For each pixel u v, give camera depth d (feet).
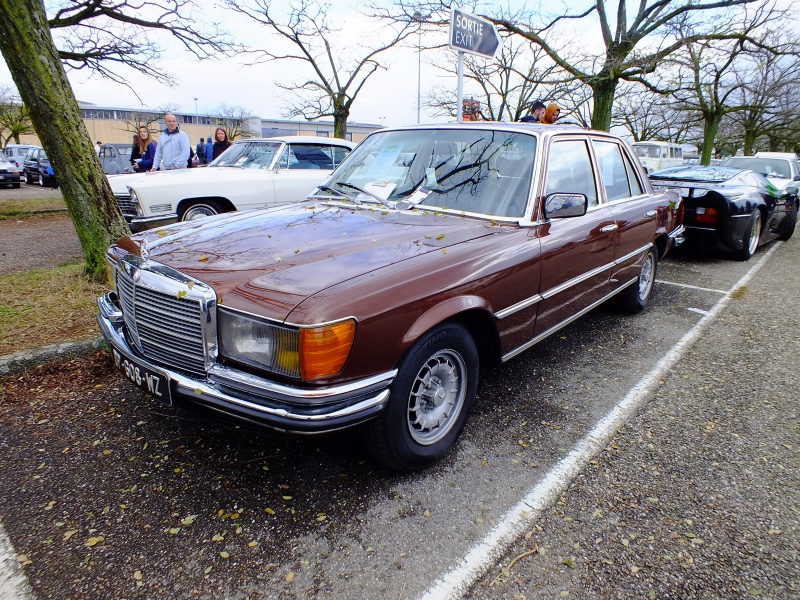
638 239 14.60
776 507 7.84
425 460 8.35
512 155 10.85
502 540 7.13
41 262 21.33
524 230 9.93
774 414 10.59
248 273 7.25
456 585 6.39
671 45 40.42
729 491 8.19
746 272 23.11
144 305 7.83
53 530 7.14
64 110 14.97
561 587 6.38
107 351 12.28
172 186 21.49
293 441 9.33
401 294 7.29
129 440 9.23
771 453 9.21
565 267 10.98
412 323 7.47
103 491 7.93
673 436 9.74
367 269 7.42
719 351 13.88
